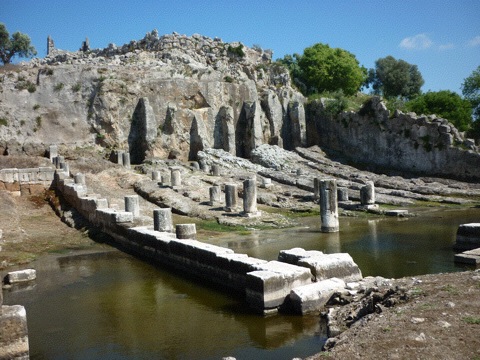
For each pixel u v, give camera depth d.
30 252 20.03
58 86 47.56
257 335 9.77
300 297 10.77
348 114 52.62
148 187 33.09
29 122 46.09
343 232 22.83
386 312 8.52
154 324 10.95
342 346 7.38
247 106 54.53
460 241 17.20
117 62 54.44
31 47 73.81
